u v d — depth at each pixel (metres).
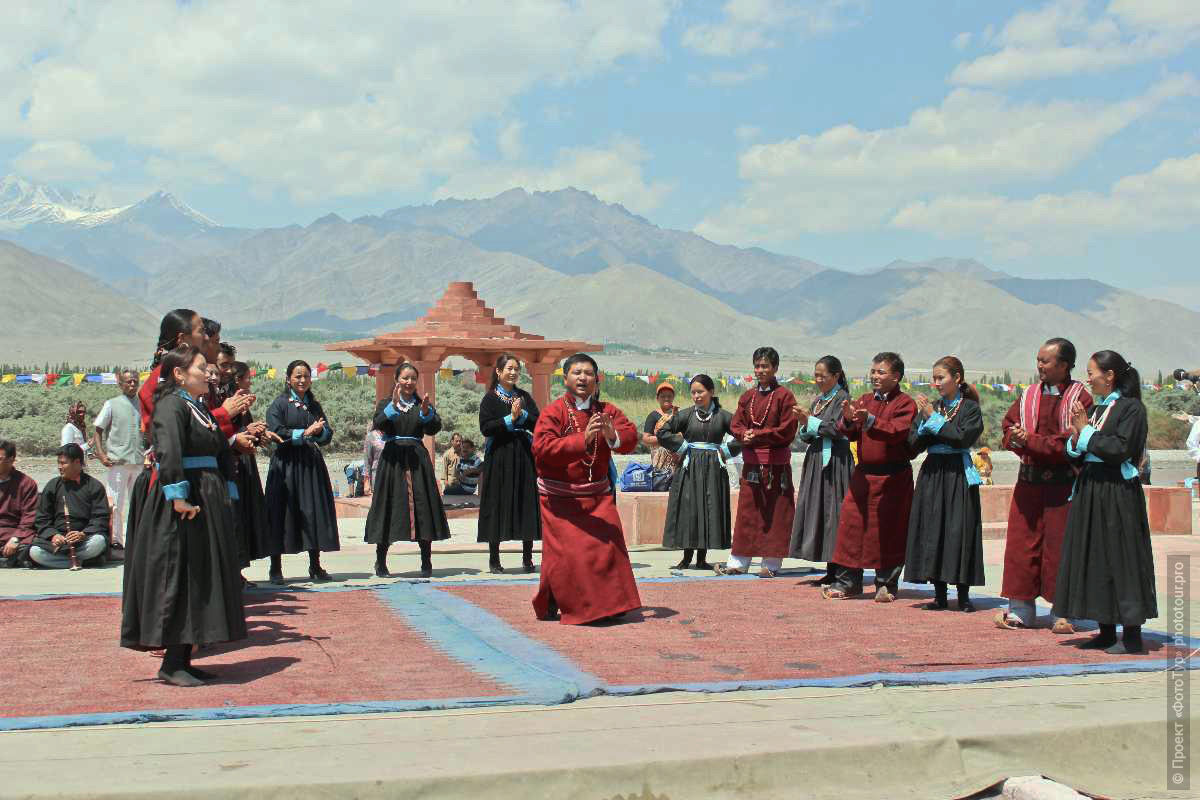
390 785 4.67
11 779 4.66
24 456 30.31
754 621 8.54
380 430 10.97
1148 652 7.53
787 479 11.09
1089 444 7.47
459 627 8.08
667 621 8.48
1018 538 8.40
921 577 9.16
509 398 11.14
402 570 11.42
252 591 9.68
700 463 11.65
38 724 5.48
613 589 8.38
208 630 6.42
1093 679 6.73
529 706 5.91
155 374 7.29
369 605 8.98
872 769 5.21
